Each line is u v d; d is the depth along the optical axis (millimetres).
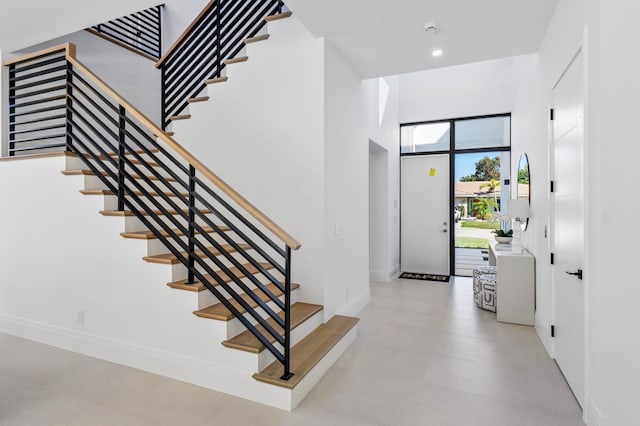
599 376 1889
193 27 3801
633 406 1800
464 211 6188
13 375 2602
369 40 3238
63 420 2086
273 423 2059
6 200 3289
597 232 1904
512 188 5539
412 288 5293
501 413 2162
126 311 2734
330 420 2094
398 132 6457
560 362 2695
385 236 5766
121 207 2793
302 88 3246
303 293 3281
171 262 2549
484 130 6027
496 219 5980
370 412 2174
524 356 2955
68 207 2951
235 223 3494
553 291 2885
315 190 3209
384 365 2795
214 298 2621
